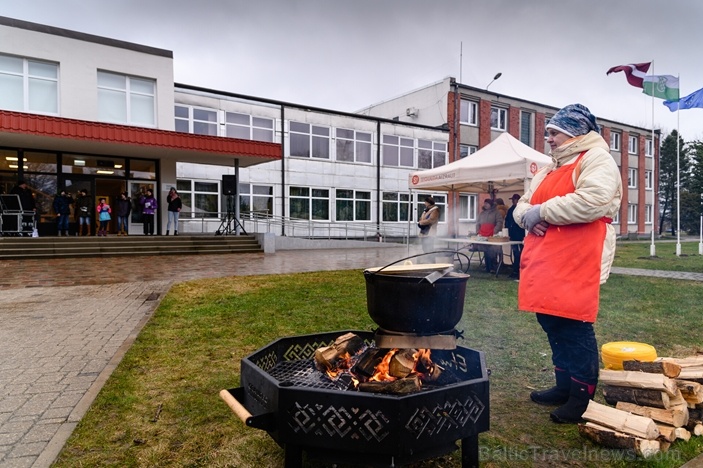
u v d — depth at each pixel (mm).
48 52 16312
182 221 21031
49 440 2646
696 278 9664
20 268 11344
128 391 3367
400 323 2324
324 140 25484
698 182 45438
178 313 5902
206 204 21984
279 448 2568
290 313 5867
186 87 21156
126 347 4473
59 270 10977
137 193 18609
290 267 11867
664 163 53750
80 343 4660
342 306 6289
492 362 4074
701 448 2543
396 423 1979
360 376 2453
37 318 5797
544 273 2850
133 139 15664
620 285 8602
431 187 12859
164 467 2383
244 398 2535
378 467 2045
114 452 2529
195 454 2512
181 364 3969
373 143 27188
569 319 2875
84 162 17594
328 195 25562
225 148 17266
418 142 28750
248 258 14742
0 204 14766
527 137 32812
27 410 3059
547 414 3033
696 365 3098
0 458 2445
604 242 2781
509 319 5723
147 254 15117
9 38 15727
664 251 19359
